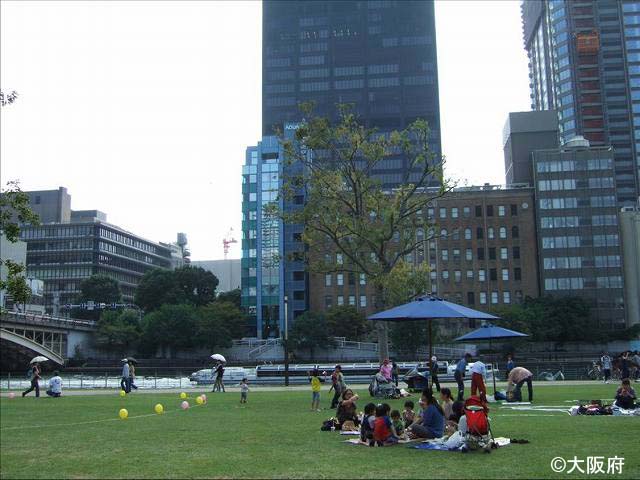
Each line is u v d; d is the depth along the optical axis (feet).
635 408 67.72
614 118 490.08
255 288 383.65
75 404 95.86
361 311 367.86
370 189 118.32
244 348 336.90
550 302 332.39
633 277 355.77
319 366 180.65
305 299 382.42
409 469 36.52
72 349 329.31
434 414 48.29
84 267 511.81
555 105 511.40
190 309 335.88
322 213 115.85
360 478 34.04
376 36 527.81
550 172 367.45
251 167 395.34
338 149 117.39
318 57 525.75
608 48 499.92
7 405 94.32
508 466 36.96
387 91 517.96
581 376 183.52
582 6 507.30
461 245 363.76
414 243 124.88
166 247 641.81
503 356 279.49
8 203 75.20
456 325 343.67
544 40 556.10
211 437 52.70
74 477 35.55
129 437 53.36
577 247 359.05
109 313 354.74
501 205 367.04
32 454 44.16
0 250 340.39
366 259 120.98
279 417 71.67
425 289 120.16
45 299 507.30
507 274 360.89
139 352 338.34
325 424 57.21
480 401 43.88
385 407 46.88
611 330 340.18
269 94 522.47
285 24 534.37
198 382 168.76
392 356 298.76
